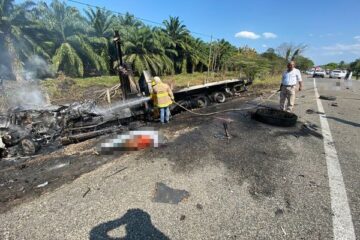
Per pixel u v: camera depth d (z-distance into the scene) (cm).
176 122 745
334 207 320
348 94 1388
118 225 289
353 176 402
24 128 593
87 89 1706
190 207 321
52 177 429
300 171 418
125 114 723
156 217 302
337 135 605
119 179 398
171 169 427
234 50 3769
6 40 1830
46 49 2242
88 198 346
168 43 3291
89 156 515
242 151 500
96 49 2653
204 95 1048
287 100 801
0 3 1777
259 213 309
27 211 323
